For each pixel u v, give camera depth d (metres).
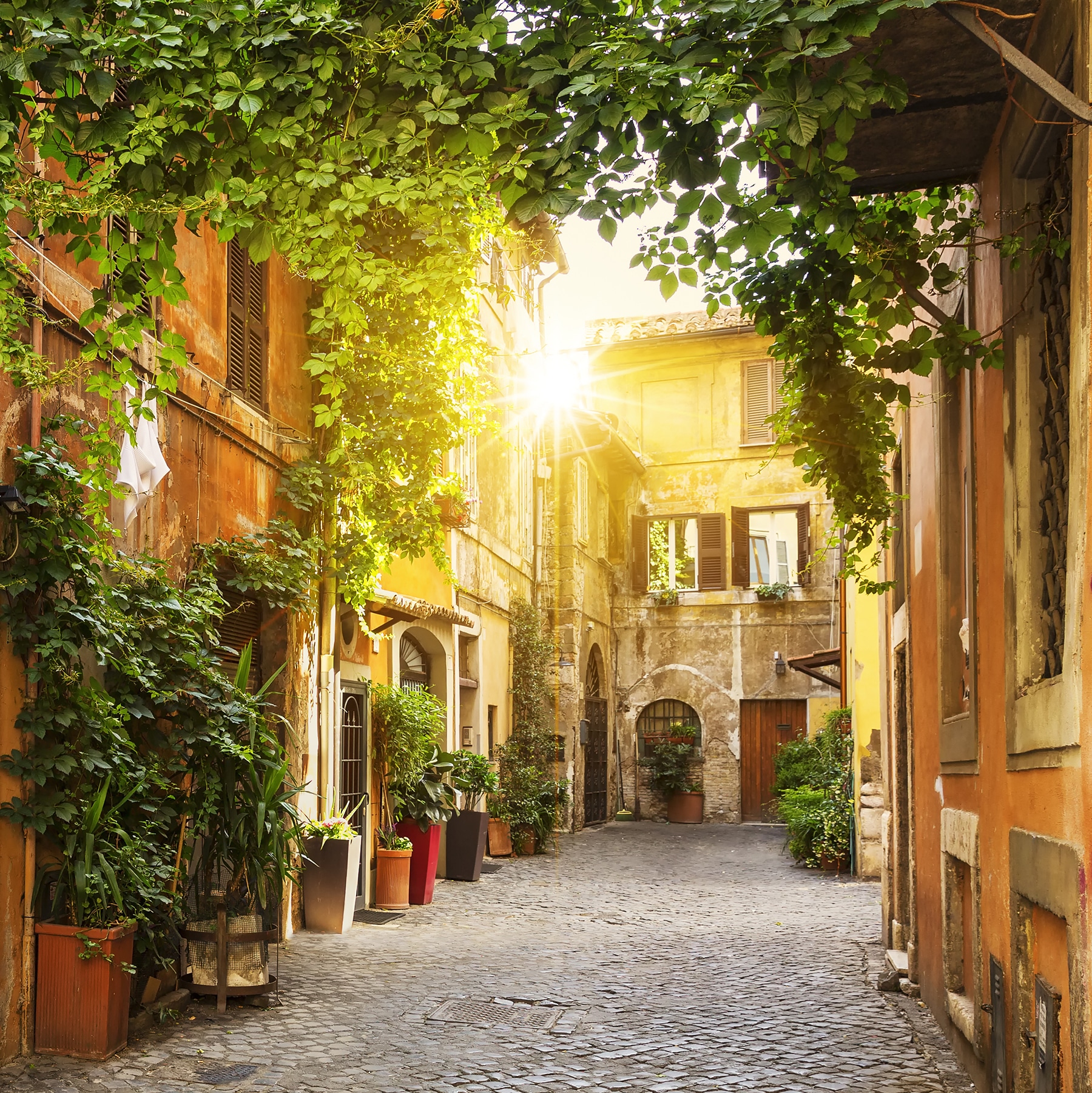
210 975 7.04
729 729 25.59
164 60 3.32
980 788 5.57
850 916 11.97
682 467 26.50
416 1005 7.47
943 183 5.69
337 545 10.52
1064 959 3.89
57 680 5.95
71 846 5.88
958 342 5.10
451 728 15.67
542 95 3.46
